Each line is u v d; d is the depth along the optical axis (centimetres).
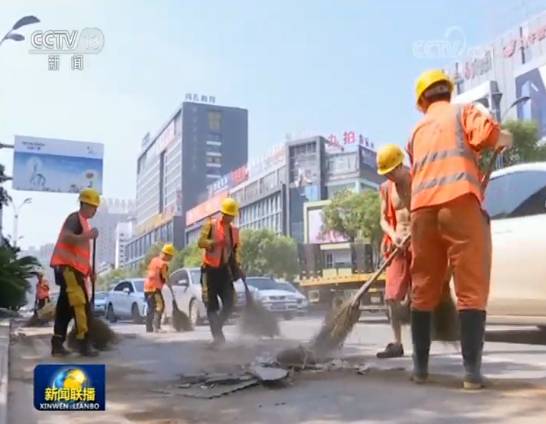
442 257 432
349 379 463
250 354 667
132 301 1998
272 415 358
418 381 439
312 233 7644
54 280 707
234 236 855
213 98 16225
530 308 704
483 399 371
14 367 594
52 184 3494
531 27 5291
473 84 5850
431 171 419
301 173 9469
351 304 550
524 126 3138
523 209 721
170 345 811
